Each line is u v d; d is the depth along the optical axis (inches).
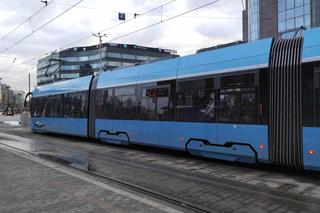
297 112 364.8
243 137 412.2
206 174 394.6
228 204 278.5
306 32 373.7
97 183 345.7
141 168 434.3
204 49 484.4
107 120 663.1
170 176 384.5
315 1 2026.3
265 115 391.2
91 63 4242.1
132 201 282.2
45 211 257.3
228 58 437.4
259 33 2378.2
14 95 6038.4
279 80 382.0
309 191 316.8
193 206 272.5
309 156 353.7
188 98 486.3
